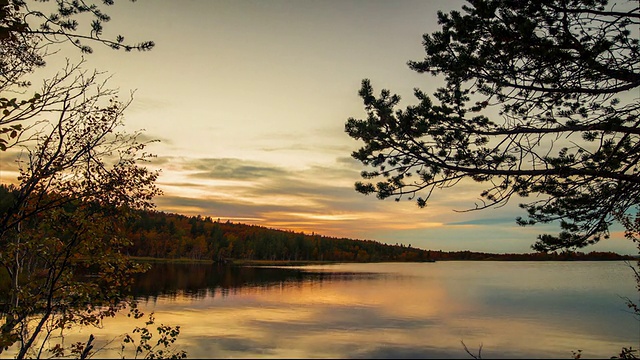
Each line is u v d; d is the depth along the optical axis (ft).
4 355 37.09
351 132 22.56
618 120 19.71
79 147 18.85
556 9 20.12
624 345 79.97
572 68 20.47
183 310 112.16
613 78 20.31
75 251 21.25
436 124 22.21
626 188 20.81
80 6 16.66
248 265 442.91
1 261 19.97
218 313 109.60
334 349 75.31
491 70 21.84
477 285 233.96
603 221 22.25
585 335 89.40
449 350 76.02
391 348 77.10
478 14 21.16
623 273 397.80
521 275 364.58
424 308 132.46
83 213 21.04
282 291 178.70
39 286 21.57
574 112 22.12
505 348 77.87
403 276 326.03
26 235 20.03
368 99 22.30
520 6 20.79
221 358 63.98
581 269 526.16
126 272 23.76
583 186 21.90
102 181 20.33
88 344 22.68
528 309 131.03
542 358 70.74
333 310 123.95
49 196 19.57
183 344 71.26
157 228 433.07
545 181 21.80
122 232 23.40
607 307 133.39
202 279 223.30
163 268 302.86
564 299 158.10
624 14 18.83
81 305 21.84
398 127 21.36
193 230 496.23
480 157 21.66
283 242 619.67
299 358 67.51
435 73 23.44
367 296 166.30
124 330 76.13
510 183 21.86
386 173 22.85
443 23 23.21
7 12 12.10
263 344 76.38
